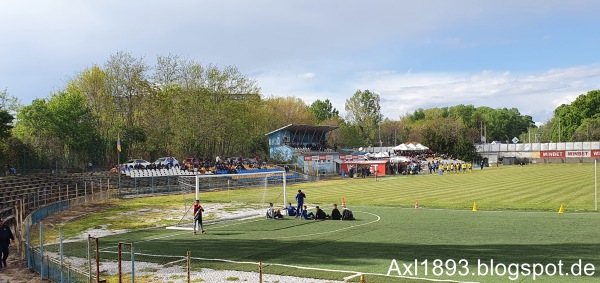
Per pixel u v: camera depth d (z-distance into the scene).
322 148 115.50
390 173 109.56
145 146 88.38
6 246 23.16
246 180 80.50
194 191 70.50
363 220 36.19
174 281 18.94
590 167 101.12
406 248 24.30
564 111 175.88
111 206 51.25
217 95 94.62
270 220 38.06
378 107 175.25
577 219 33.50
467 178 83.56
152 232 33.09
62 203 46.25
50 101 78.25
